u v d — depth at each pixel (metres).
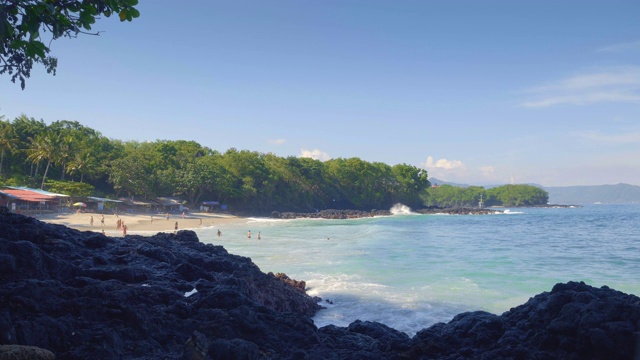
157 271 14.34
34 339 6.53
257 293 15.92
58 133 94.88
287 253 38.22
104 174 95.69
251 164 125.56
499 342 8.83
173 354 7.70
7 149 83.56
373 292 21.81
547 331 8.31
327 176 148.38
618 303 7.89
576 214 150.62
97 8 7.09
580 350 7.71
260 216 123.75
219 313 9.29
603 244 48.91
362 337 10.70
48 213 70.88
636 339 7.27
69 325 7.19
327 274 27.16
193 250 19.38
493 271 29.31
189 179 105.44
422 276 26.84
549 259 35.88
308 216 123.12
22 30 6.64
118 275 12.17
